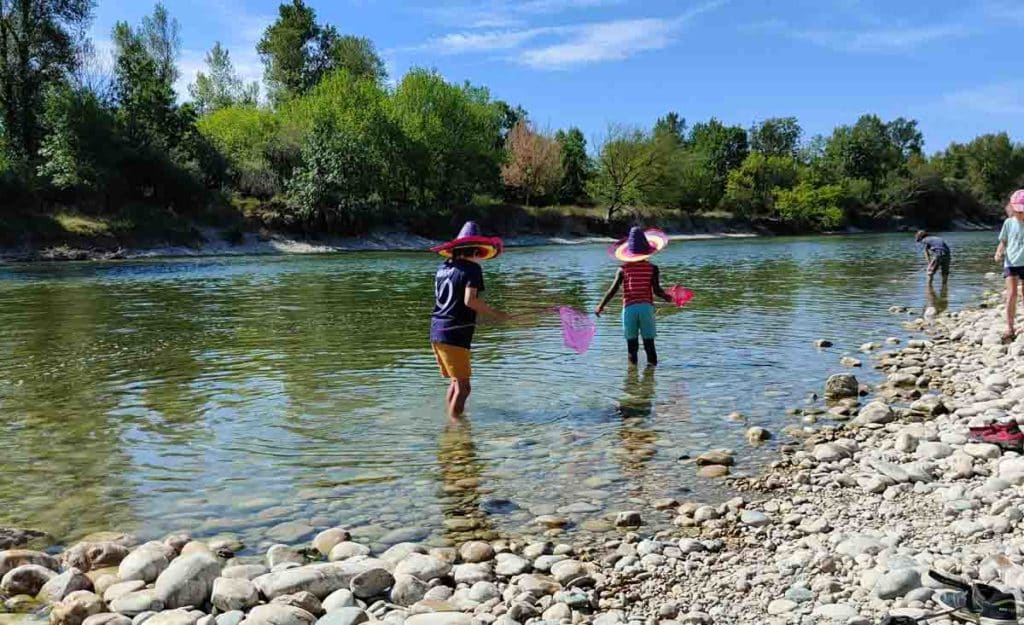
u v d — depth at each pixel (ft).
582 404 28.25
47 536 17.10
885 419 25.76
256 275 98.02
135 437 24.32
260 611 13.16
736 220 299.58
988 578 14.06
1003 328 41.19
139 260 137.28
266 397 29.14
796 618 13.20
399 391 29.99
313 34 313.73
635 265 34.99
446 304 26.22
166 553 15.84
